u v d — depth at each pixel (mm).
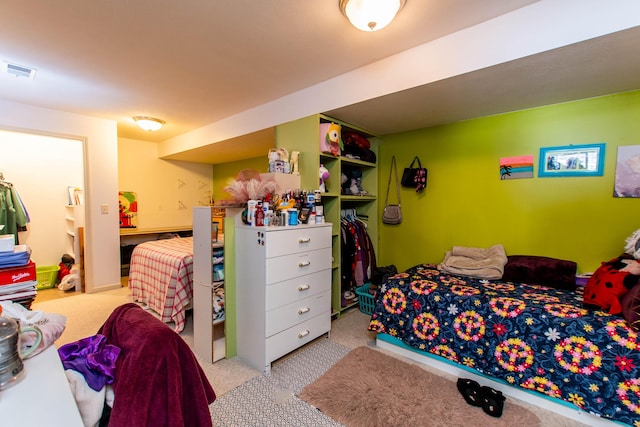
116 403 771
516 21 1619
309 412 1590
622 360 1399
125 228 4633
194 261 2203
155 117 3590
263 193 2164
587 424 1495
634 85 1958
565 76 1842
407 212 3227
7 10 1573
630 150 2035
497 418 1540
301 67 2285
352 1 1490
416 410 1596
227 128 3586
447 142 2910
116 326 1001
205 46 1971
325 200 2896
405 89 2057
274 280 1978
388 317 2244
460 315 1926
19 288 1441
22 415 621
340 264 2881
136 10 1590
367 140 3336
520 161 2500
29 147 3943
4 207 3527
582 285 2086
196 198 5566
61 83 2564
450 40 1850
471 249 2643
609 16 1390
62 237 4227
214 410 1601
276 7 1572
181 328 2584
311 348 2299
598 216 2166
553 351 1576
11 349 735
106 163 3717
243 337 2123
